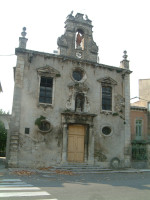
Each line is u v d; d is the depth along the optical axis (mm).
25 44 19609
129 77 23188
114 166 20547
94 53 22250
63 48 21016
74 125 20062
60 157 18797
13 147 17547
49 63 20062
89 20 22750
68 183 11719
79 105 20500
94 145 20203
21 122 18219
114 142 21078
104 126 20953
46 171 16422
